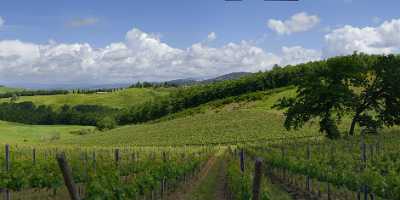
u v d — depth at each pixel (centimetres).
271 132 7206
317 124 7112
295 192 2170
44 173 2086
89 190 1503
